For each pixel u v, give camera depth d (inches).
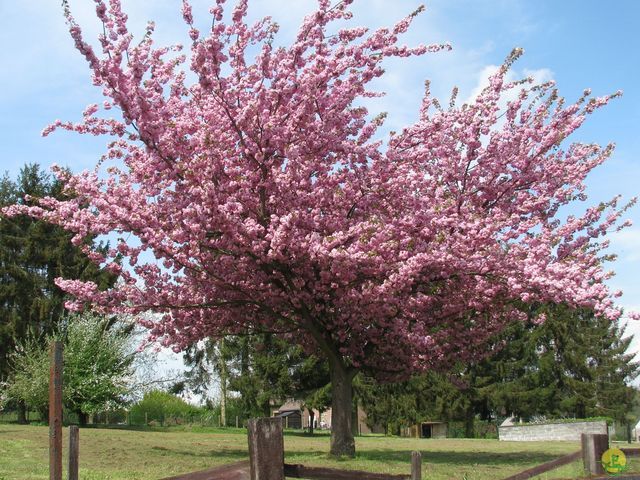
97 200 448.1
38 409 1131.3
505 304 554.3
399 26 453.4
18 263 1425.9
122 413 1615.4
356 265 459.8
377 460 472.1
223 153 462.3
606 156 560.4
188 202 457.4
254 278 495.5
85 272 1371.8
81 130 479.5
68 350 1080.2
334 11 450.9
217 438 766.5
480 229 486.6
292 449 603.2
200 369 1647.4
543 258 479.2
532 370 1647.4
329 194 483.5
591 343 1697.8
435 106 557.6
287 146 470.0
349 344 533.6
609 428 1028.5
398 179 480.4
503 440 982.4
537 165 555.5
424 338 530.0
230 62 470.6
